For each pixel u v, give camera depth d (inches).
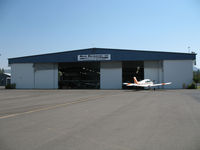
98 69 2010.3
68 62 1450.5
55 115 315.3
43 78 1466.5
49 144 168.6
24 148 159.0
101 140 179.2
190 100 544.4
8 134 202.4
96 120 271.7
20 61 1485.0
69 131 212.4
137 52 1330.0
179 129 219.0
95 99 605.3
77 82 1601.9
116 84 1382.9
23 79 1482.5
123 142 173.0
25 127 233.3
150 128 224.1
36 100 588.7
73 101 546.9
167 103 474.9
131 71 2078.0
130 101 534.9
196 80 1322.6
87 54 1386.6
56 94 863.7
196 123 249.6
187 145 163.9
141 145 164.4
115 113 331.0
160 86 1320.1
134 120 270.5
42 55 1446.9
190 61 1282.0
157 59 1306.6
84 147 160.4
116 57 1353.3
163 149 154.7
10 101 564.1
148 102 503.5
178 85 1290.6
